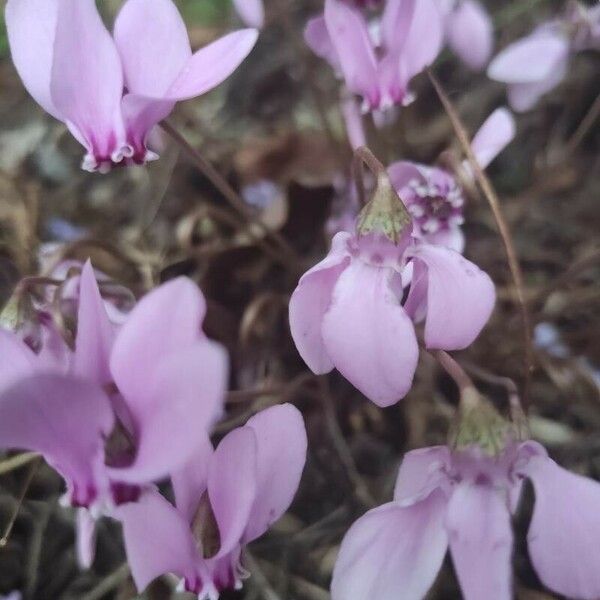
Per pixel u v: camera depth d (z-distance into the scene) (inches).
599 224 6.5
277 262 6.1
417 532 3.1
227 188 5.0
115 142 3.5
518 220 6.5
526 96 5.6
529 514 4.7
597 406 5.3
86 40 3.4
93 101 3.5
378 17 5.5
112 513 2.9
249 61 7.6
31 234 6.1
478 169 4.4
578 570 3.1
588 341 5.7
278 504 3.0
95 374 2.7
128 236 6.3
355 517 4.9
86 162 3.6
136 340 2.5
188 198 6.6
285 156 6.7
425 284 3.5
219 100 7.6
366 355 3.2
